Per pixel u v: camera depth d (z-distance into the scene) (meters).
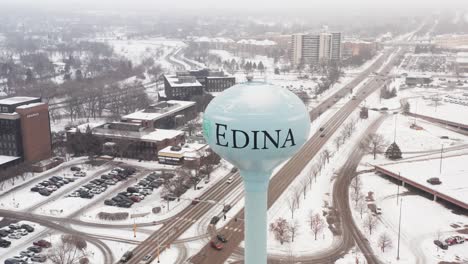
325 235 122.94
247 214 60.00
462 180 151.75
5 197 151.00
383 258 111.50
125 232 126.56
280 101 52.94
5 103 183.38
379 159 186.00
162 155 181.88
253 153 52.94
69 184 162.38
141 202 145.88
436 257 111.69
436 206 140.25
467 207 132.62
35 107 181.88
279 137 52.00
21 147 180.12
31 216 136.88
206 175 167.00
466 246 116.94
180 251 116.06
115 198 146.75
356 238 121.44
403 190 153.12
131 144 189.00
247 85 55.69
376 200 145.25
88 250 116.38
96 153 192.38
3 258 113.06
